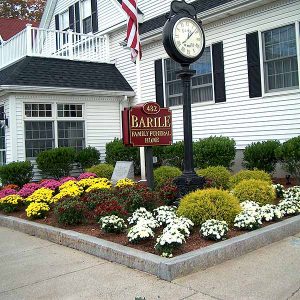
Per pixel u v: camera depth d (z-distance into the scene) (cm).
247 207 650
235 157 1180
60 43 1753
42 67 1434
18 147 1312
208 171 910
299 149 885
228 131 1205
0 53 1741
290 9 1039
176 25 694
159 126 873
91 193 796
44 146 1380
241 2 1105
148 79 1488
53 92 1375
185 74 708
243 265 486
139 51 1150
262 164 1010
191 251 496
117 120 1548
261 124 1115
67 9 1995
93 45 1684
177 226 542
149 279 457
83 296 423
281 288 412
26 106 1338
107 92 1486
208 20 1222
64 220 691
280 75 1077
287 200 710
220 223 561
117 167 1120
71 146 1443
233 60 1182
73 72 1495
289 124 1050
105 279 468
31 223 745
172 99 1403
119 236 601
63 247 626
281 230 592
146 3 1580
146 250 523
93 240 578
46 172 1316
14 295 440
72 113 1445
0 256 601
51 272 507
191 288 425
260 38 1109
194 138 1309
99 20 1745
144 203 724
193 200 617
